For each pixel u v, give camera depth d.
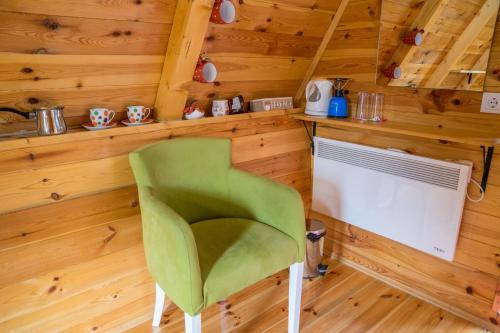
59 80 1.39
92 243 1.57
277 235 1.50
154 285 1.82
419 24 1.74
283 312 1.83
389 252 2.04
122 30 1.39
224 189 1.72
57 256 1.48
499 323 1.67
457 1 1.59
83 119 1.57
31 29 1.20
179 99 1.69
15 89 1.31
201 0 1.38
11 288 1.38
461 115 1.67
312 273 2.14
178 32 1.47
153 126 1.65
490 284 1.68
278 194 1.52
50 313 1.50
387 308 1.86
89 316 1.62
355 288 2.04
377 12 1.90
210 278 1.23
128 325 1.74
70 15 1.24
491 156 1.56
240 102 2.02
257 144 2.14
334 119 2.02
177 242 1.16
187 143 1.63
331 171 2.16
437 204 1.70
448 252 1.71
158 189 1.49
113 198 1.60
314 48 2.15
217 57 1.76
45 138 1.35
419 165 1.73
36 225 1.40
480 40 1.55
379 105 1.98
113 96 1.59
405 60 1.83
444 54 1.67
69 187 1.46
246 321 1.76
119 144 1.57
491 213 1.62
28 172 1.34
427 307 1.87
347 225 2.24
